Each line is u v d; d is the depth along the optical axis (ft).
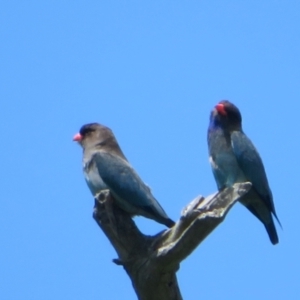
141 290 35.65
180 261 34.91
